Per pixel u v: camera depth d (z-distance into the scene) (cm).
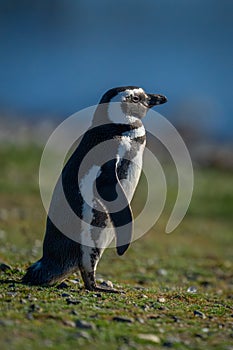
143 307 3080
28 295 3041
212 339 2639
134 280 4381
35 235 5372
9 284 3266
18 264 4059
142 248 5600
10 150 8844
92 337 2481
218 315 3120
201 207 7531
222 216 7331
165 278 4594
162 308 3122
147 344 2481
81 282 3534
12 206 6494
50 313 2714
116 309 2955
